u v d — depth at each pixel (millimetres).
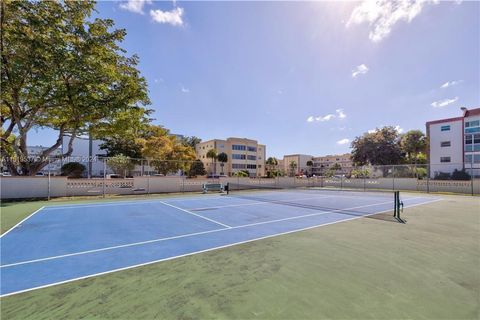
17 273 4215
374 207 12938
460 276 4059
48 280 3932
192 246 5828
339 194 21359
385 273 4176
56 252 5363
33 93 15062
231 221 8961
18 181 15547
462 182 21672
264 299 3285
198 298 3320
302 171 82625
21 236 6738
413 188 24719
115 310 3025
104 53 17438
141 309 3047
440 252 5336
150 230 7484
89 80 16312
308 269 4359
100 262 4750
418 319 2824
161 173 24234
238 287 3650
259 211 11398
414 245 5891
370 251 5414
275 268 4410
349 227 8000
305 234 7039
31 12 14484
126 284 3771
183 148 32531
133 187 19594
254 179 28094
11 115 17812
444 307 3088
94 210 11492
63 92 15523
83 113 17438
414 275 4094
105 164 19250
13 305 3172
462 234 7012
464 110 32219
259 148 75250
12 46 14414
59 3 15781
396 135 40812
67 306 3135
